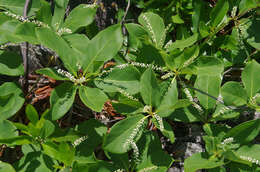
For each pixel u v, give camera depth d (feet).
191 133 4.12
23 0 3.79
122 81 3.56
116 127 3.44
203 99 3.76
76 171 3.43
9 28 3.54
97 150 3.97
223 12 3.92
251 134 3.58
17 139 3.38
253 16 4.15
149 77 3.53
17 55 3.63
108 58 3.48
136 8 4.47
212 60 3.62
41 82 4.13
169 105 3.59
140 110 3.60
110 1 4.46
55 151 3.36
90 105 3.37
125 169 3.69
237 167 3.61
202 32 3.97
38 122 3.50
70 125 4.11
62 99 3.42
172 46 3.85
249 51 4.14
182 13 4.28
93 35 4.08
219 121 4.12
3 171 3.37
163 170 3.53
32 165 3.48
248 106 3.70
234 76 4.29
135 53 4.02
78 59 3.49
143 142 3.65
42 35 3.38
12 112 3.57
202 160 3.55
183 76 4.11
